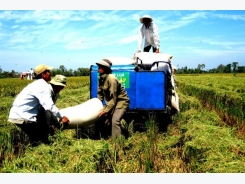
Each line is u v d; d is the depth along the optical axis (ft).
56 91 19.52
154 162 17.20
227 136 21.16
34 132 18.98
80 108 21.40
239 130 25.11
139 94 23.25
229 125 27.86
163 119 26.53
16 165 15.90
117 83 20.62
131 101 23.38
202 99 48.52
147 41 32.04
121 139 19.84
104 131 22.94
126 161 17.46
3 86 86.22
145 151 18.01
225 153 18.04
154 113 24.49
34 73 18.72
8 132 21.12
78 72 326.24
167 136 22.86
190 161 17.66
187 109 34.60
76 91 60.75
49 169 15.69
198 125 23.63
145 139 21.24
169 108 26.63
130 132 22.72
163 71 22.95
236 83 108.17
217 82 117.50
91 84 24.20
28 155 16.57
